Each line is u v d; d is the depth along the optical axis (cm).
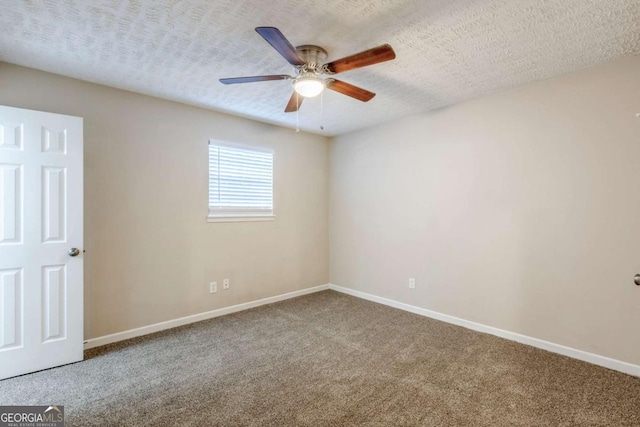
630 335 228
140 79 266
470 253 315
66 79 260
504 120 289
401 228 377
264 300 396
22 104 242
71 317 244
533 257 274
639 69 223
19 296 225
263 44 211
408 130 367
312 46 209
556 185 261
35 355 230
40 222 233
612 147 235
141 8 172
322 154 459
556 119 260
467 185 316
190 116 330
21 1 165
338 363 245
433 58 227
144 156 301
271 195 403
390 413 185
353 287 437
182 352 263
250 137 379
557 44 209
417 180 359
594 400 196
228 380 221
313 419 180
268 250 400
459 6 170
